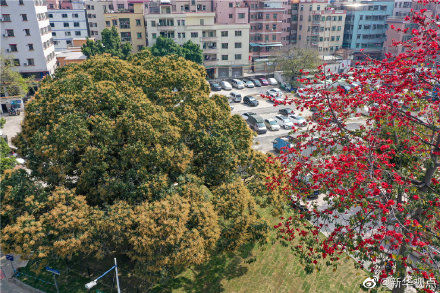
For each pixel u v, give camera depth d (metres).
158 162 18.92
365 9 80.31
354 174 12.58
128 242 17.69
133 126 19.00
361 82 13.63
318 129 14.94
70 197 18.11
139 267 17.72
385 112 13.48
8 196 17.59
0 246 18.56
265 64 71.31
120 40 62.28
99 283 19.84
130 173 18.56
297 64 58.91
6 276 20.58
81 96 20.53
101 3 82.31
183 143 21.23
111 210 17.58
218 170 21.48
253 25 73.62
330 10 76.56
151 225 16.38
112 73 25.75
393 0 80.38
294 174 14.41
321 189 13.36
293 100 14.96
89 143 19.02
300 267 21.11
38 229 16.59
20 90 46.81
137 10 65.75
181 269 20.98
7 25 49.50
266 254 22.33
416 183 13.08
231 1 71.56
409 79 12.35
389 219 11.33
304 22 79.00
